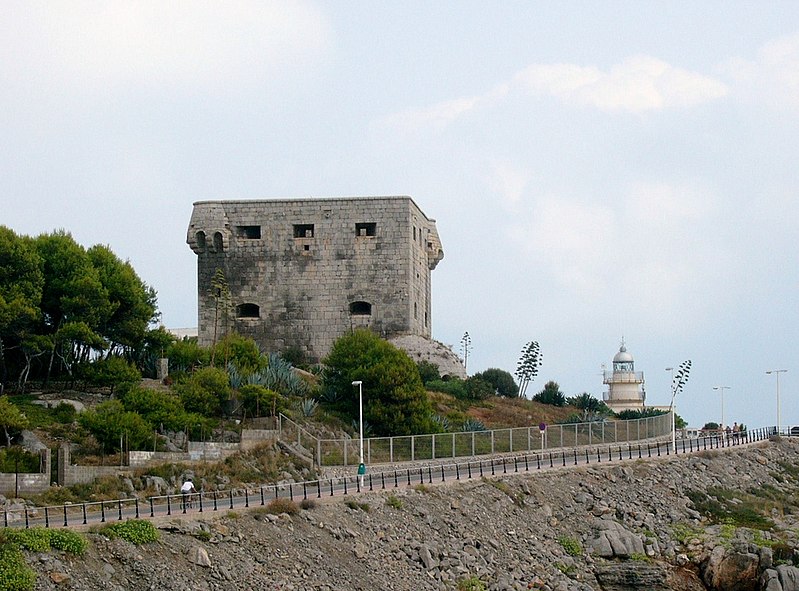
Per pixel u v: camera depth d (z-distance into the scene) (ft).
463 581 497.46
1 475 499.51
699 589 562.66
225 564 422.41
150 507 466.70
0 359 638.94
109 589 384.27
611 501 622.95
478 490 579.48
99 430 559.79
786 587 554.46
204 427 607.37
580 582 542.98
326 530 478.59
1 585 364.58
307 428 646.74
